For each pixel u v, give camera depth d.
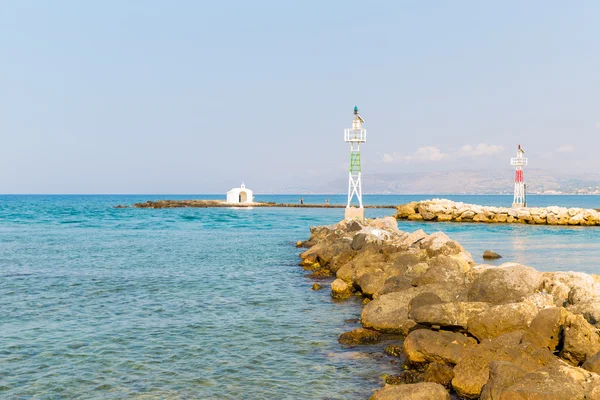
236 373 13.09
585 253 37.25
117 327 17.11
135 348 14.95
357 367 13.48
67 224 71.00
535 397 9.78
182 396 11.72
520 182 95.50
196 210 123.25
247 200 151.00
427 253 26.47
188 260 33.50
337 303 20.92
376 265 23.39
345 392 11.93
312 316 18.73
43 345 15.14
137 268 29.88
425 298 15.99
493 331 13.51
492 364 11.12
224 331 16.72
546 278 17.25
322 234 42.75
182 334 16.36
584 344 11.98
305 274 28.17
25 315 18.62
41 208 131.75
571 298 15.16
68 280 25.69
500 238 50.69
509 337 12.58
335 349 14.95
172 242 45.75
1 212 107.19
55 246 41.66
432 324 14.55
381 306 16.92
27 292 22.69
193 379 12.70
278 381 12.59
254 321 17.98
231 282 25.53
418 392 10.62
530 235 54.44
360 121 60.69
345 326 17.39
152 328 17.03
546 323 12.80
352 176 60.75
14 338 15.78
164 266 30.75
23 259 33.50
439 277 19.12
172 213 107.06
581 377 10.42
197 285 24.64
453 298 17.02
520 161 95.50
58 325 17.30
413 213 84.31
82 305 20.27
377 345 15.25
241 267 30.62
